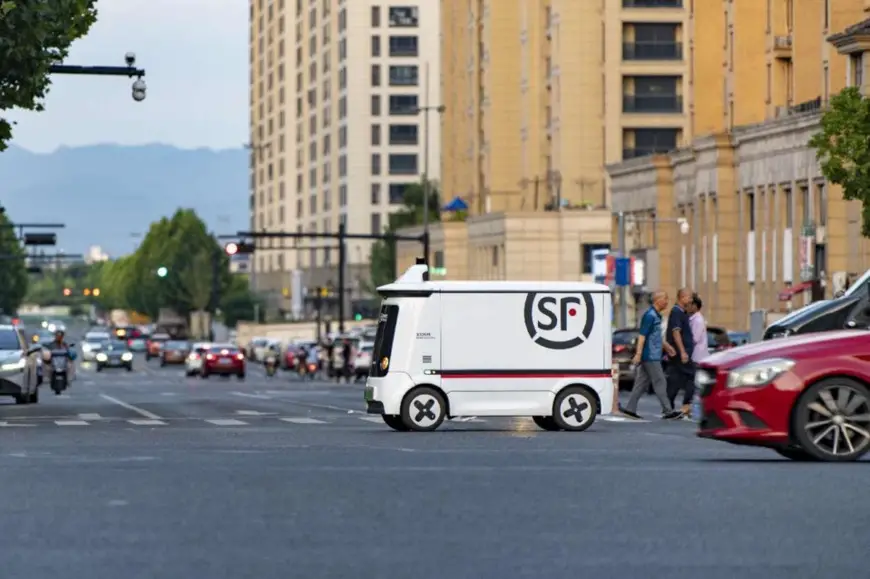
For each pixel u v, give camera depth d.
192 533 22.88
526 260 187.12
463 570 19.53
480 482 30.09
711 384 34.25
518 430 51.16
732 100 142.00
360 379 148.00
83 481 30.33
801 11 126.31
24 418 63.25
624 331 101.12
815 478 30.38
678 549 21.27
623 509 25.64
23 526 23.66
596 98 185.12
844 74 118.50
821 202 120.06
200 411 70.75
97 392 106.25
